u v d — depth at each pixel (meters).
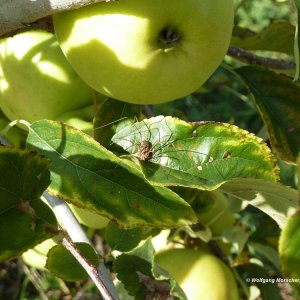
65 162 0.18
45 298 0.34
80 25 0.18
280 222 0.19
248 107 0.60
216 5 0.18
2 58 0.23
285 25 0.26
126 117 0.20
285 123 0.23
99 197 0.18
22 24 0.18
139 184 0.18
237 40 0.26
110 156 0.18
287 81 0.23
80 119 0.23
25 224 0.17
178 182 0.18
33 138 0.18
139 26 0.17
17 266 0.39
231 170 0.18
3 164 0.16
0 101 0.24
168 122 0.19
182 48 0.18
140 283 0.21
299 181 0.22
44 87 0.22
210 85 0.36
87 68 0.19
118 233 0.20
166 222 0.18
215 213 0.28
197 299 0.25
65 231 0.17
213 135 0.18
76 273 0.18
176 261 0.26
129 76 0.18
